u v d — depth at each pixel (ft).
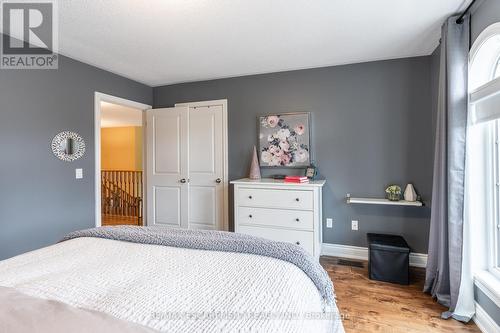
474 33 5.98
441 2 6.00
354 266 9.11
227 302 2.72
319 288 3.63
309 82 10.32
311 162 10.22
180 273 3.38
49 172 8.43
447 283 6.64
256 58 9.33
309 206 8.46
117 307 2.57
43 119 8.29
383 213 9.54
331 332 3.64
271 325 2.43
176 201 11.94
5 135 7.37
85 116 9.57
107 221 18.26
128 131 27.81
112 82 10.66
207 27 7.14
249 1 5.98
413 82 9.14
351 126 9.83
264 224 8.95
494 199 6.08
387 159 9.45
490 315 5.56
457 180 6.13
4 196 7.34
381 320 6.14
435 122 8.56
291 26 7.12
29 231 7.89
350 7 6.25
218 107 11.55
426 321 6.09
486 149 6.16
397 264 7.89
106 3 6.01
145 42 8.02
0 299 2.31
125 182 20.62
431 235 7.21
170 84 12.36
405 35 7.63
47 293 2.85
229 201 11.44
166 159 12.04
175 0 5.92
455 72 6.22
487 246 6.15
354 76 9.77
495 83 5.11
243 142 11.23
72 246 4.45
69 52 8.70
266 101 10.88
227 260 3.80
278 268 3.53
